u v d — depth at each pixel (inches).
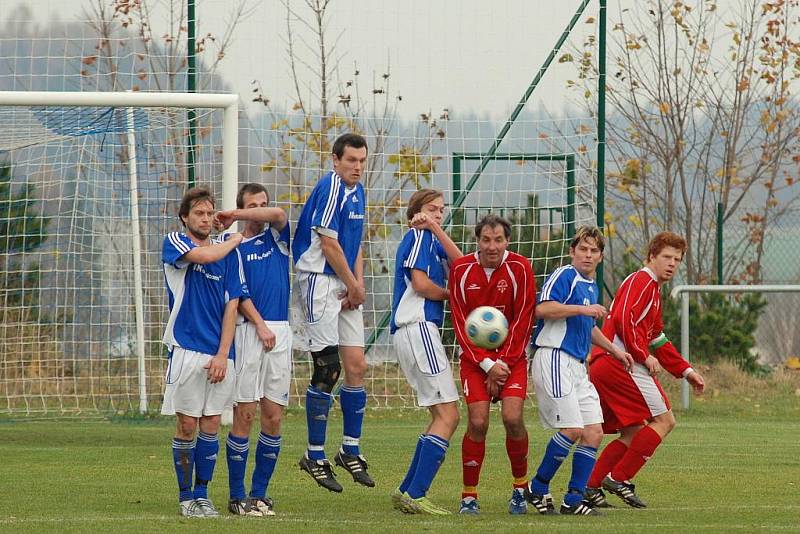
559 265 2117.4
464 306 1013.2
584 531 878.4
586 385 1026.7
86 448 1507.1
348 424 1112.8
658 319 1119.6
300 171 2716.5
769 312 2942.9
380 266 2503.7
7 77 3051.2
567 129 3572.8
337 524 906.7
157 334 2037.4
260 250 1024.2
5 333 2048.5
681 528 898.7
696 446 1605.6
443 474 1294.3
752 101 3767.2
